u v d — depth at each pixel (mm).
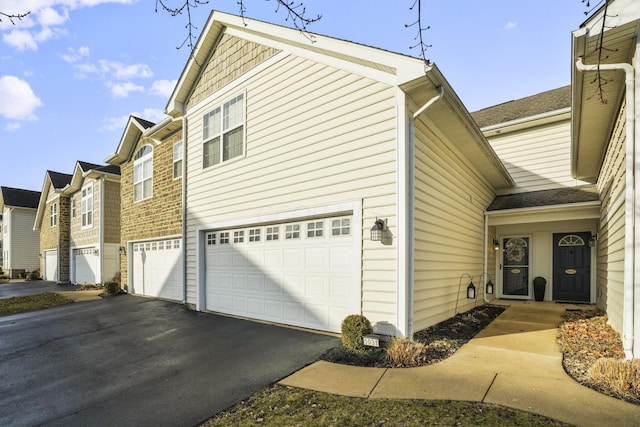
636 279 3846
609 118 5699
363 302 5504
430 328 5910
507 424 2828
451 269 7113
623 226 4895
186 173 9594
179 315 8242
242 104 7926
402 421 2955
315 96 6383
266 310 7215
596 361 3959
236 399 3672
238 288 7910
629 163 4027
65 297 12469
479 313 7723
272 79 7219
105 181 16609
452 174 7270
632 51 4078
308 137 6457
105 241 16375
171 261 10578
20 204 27562
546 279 10109
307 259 6473
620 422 2807
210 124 8867
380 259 5324
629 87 4016
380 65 5395
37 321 8281
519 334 5867
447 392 3498
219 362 4859
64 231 20422
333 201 5988
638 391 3264
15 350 5863
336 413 3170
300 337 5852
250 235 7660
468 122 6383
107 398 3852
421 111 5312
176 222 10148
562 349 4922
